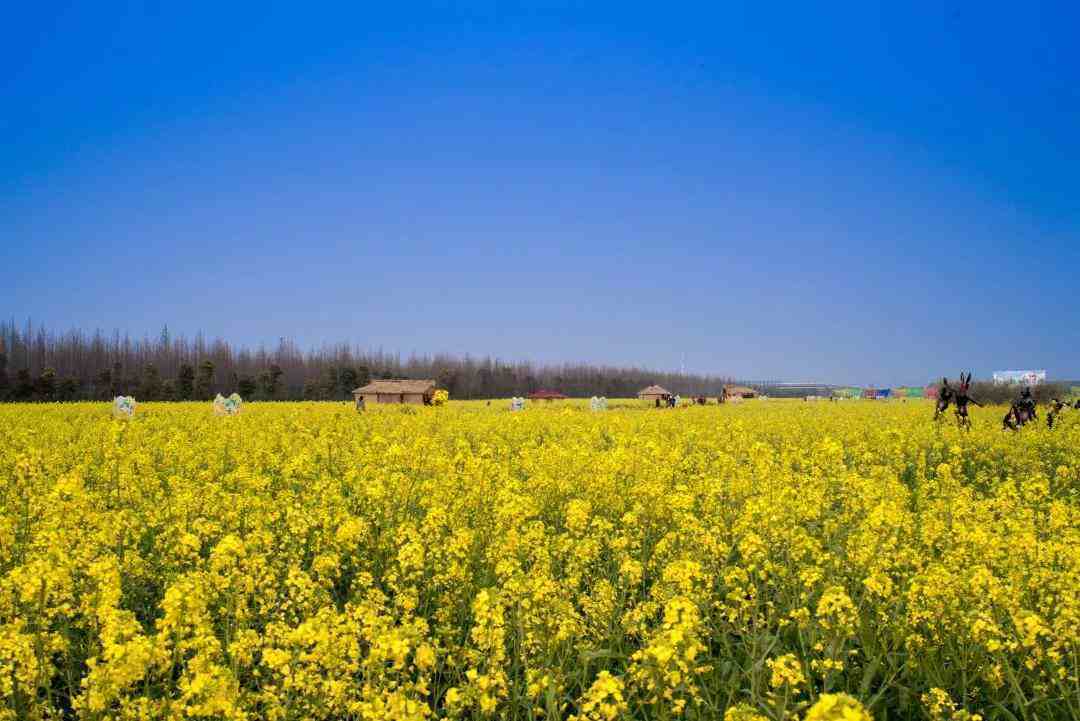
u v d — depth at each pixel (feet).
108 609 20.99
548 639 22.85
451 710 19.02
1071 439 81.00
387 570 31.71
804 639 25.21
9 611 23.54
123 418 120.26
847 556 30.68
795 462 69.21
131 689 20.43
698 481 46.75
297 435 82.02
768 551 29.30
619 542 32.78
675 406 223.92
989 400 221.05
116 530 34.09
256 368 444.55
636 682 21.07
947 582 25.12
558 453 57.21
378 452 64.03
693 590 26.78
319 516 35.76
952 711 21.56
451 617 28.14
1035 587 27.40
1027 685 23.99
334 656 19.65
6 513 39.24
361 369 377.30
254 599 27.07
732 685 22.85
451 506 40.14
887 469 53.11
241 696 19.66
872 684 25.09
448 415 133.80
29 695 20.84
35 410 152.66
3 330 377.91
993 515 42.22
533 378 493.77
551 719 20.57
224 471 60.80
